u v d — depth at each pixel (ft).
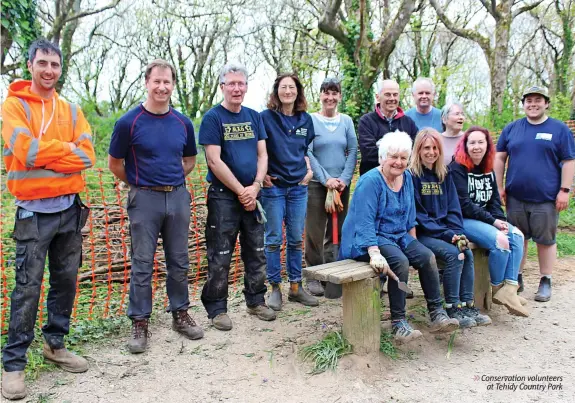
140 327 11.43
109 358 11.02
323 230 15.03
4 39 25.88
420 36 75.82
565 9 60.13
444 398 9.58
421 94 15.94
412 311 13.89
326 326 12.74
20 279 9.44
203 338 12.16
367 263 11.28
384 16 45.73
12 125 9.14
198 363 10.87
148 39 78.59
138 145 10.97
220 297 12.77
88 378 10.14
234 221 12.56
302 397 9.53
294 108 13.66
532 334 12.64
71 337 11.83
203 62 80.84
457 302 11.81
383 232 11.64
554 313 14.06
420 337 11.82
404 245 11.77
